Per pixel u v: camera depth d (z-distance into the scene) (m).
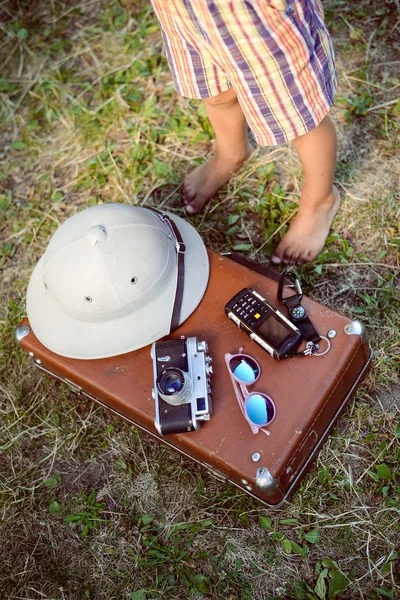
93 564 1.97
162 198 2.62
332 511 1.91
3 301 2.56
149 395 1.83
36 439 2.23
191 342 1.81
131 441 2.13
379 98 2.61
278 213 2.44
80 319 1.87
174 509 2.01
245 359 1.83
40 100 3.08
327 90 1.76
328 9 2.84
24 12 3.36
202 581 1.86
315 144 1.92
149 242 1.83
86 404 2.24
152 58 2.96
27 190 2.83
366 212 2.37
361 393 2.06
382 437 1.99
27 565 2.00
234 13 1.47
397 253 2.28
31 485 2.14
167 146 2.73
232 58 1.60
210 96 1.96
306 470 1.88
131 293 1.81
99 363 1.89
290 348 1.78
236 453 1.71
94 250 1.78
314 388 1.76
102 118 2.90
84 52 3.13
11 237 2.70
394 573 1.79
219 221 2.50
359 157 2.49
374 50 2.72
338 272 2.29
